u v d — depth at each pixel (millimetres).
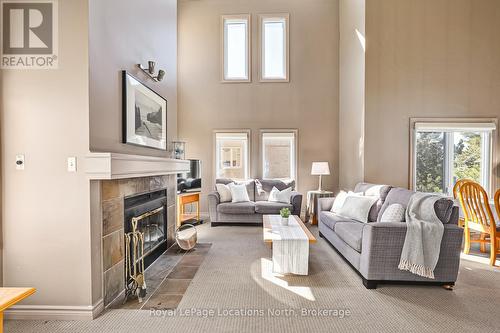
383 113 4672
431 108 4672
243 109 6129
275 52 6168
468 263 3340
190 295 2506
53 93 2121
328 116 6027
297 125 6074
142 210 3031
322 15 6004
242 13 6082
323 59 6023
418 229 2588
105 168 2057
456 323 2090
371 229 2617
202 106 6176
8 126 2135
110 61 2402
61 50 2119
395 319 2135
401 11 4652
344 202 3980
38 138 2127
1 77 2127
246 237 4414
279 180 5801
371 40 4656
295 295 2506
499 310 2275
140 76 3004
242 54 6211
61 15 2115
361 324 2066
